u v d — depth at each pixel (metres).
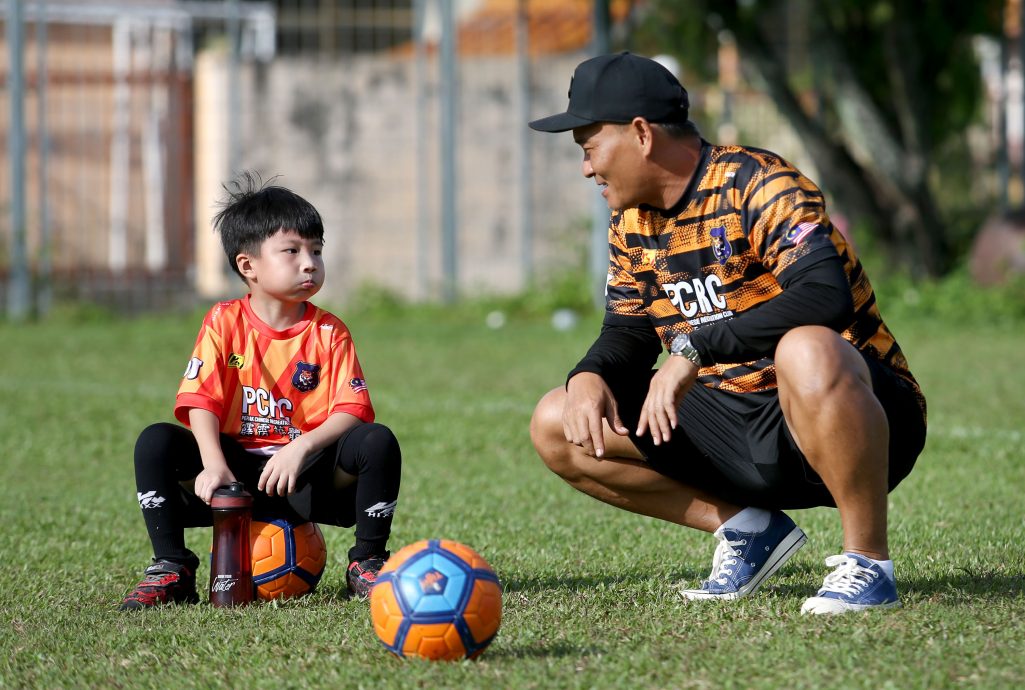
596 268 40.19
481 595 7.79
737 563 9.55
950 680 7.14
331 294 44.66
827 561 8.74
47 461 17.73
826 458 8.41
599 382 9.21
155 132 43.16
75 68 42.91
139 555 11.99
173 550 9.81
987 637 7.93
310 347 10.13
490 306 40.84
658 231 9.02
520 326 37.66
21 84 39.62
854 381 8.27
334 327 10.23
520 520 13.42
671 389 8.56
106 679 7.74
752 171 8.62
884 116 43.31
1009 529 12.22
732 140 43.81
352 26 46.97
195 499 10.21
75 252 43.22
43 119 39.91
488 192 45.16
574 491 15.29
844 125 42.22
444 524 13.18
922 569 10.45
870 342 8.91
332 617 9.02
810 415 8.31
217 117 45.12
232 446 10.03
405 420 20.88
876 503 8.55
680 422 9.37
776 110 42.06
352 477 9.99
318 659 7.90
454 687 7.26
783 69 40.44
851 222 42.41
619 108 8.62
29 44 42.97
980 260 38.88
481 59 44.88
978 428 19.05
